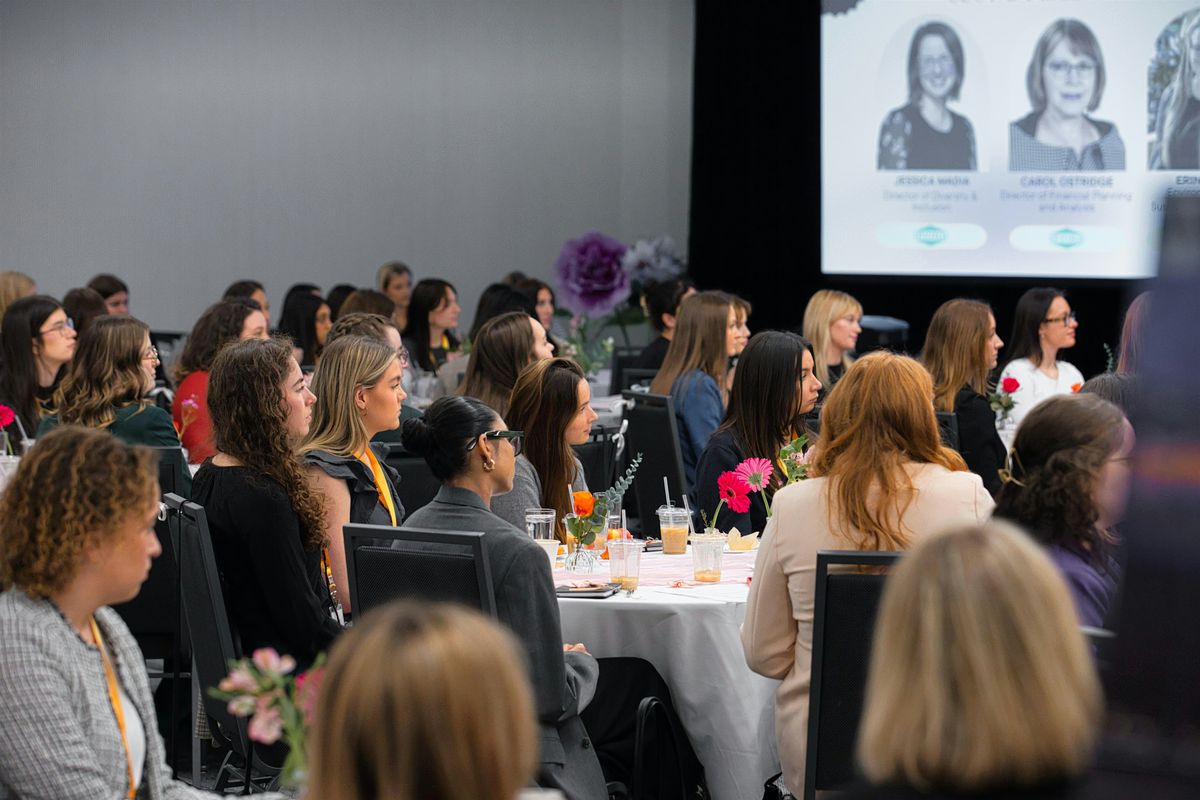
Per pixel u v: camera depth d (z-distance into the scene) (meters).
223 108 15.65
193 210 15.67
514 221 15.98
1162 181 13.03
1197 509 1.95
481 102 15.89
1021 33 13.26
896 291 14.32
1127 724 1.96
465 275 15.95
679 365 8.12
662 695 4.83
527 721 1.83
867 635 3.64
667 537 5.72
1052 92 13.22
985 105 13.41
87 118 15.52
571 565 5.31
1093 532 3.48
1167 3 12.87
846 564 3.64
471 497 4.22
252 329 7.82
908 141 13.64
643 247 14.78
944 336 7.99
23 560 2.89
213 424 4.52
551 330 14.74
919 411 3.88
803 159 14.23
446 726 1.75
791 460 5.69
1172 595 1.97
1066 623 1.91
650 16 15.85
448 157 15.91
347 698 1.78
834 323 9.09
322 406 5.17
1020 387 8.66
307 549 4.54
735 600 4.79
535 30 15.87
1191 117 12.89
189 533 4.34
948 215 13.61
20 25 15.38
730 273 14.60
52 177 15.51
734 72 14.36
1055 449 3.50
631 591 4.95
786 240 14.38
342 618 4.93
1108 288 13.32
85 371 6.77
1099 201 13.21
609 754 4.77
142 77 15.54
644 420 7.61
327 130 15.78
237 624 4.43
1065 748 1.87
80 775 2.85
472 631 1.82
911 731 1.91
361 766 1.78
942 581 1.92
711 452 6.20
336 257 15.85
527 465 5.39
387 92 15.82
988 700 1.86
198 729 5.27
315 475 4.89
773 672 4.09
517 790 1.81
